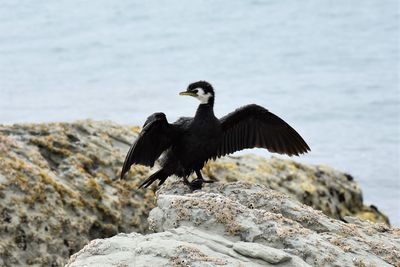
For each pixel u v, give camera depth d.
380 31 44.22
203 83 10.02
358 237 8.57
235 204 8.14
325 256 7.65
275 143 10.77
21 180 12.24
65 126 14.50
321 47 39.75
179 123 9.95
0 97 28.52
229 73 33.06
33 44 40.25
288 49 38.94
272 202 8.92
